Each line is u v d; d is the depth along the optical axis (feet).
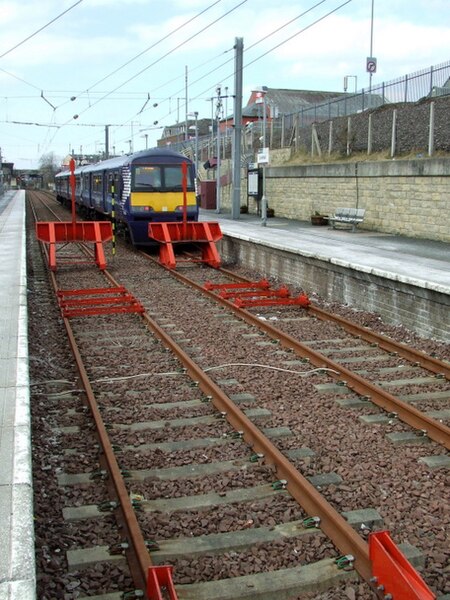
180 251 79.25
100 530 16.84
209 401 26.22
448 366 29.53
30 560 13.05
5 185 361.92
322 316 42.01
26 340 30.58
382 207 71.61
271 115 151.43
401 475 19.81
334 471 20.04
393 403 25.03
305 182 90.53
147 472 20.11
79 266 67.51
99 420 23.07
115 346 34.78
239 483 19.26
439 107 81.10
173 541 16.30
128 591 14.47
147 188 74.54
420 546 15.99
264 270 61.62
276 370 30.66
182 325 40.06
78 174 131.85
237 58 93.09
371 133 82.94
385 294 41.22
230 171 128.67
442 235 61.77
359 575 14.82
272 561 15.48
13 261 58.65
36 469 20.08
